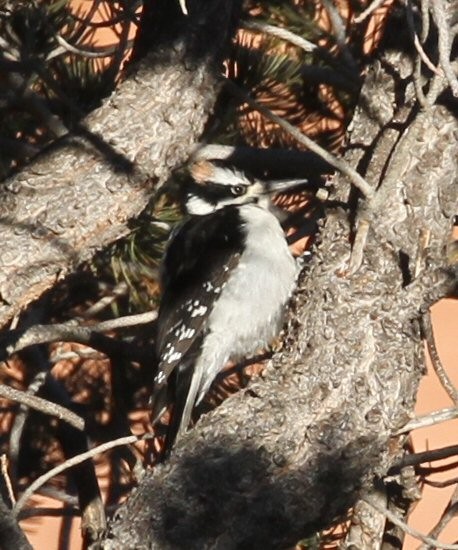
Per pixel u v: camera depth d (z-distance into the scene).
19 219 8.73
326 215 8.36
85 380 12.18
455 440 16.52
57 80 10.80
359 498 8.02
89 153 8.84
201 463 7.90
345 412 7.96
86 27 10.78
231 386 11.89
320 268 8.21
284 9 10.95
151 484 7.94
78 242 8.78
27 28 10.17
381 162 8.20
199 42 8.96
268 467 7.87
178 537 7.80
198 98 8.98
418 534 7.94
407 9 7.36
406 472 9.62
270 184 12.14
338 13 10.49
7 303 8.70
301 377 8.03
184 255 11.48
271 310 11.68
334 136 11.16
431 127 8.11
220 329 11.45
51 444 11.85
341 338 8.04
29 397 8.35
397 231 8.07
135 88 8.96
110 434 11.29
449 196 8.14
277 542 7.90
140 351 10.79
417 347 8.12
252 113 11.27
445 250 8.19
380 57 8.48
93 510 9.96
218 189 12.24
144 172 8.88
